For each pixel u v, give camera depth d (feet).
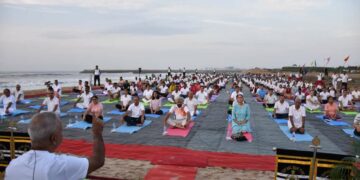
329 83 107.04
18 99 51.78
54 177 6.51
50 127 6.74
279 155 14.46
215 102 60.39
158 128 33.30
